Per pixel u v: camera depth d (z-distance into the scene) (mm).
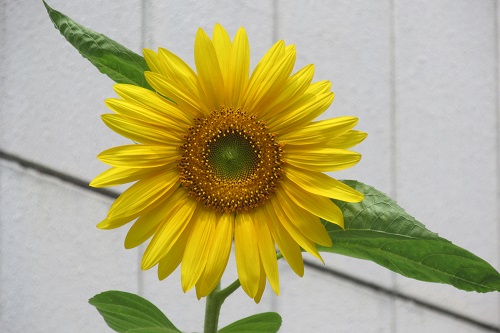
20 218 1156
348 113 1213
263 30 1191
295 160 860
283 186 865
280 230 864
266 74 854
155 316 897
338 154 849
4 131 1148
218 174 872
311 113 854
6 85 1147
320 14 1208
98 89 1162
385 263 880
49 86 1154
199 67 842
